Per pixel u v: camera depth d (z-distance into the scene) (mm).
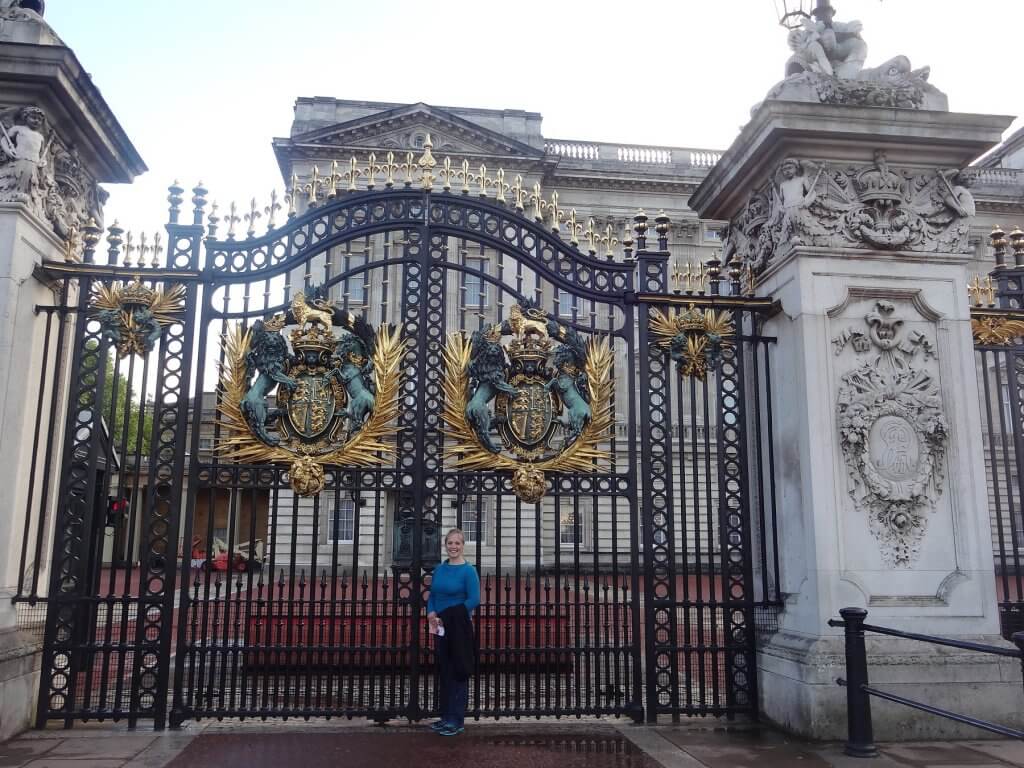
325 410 7270
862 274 7531
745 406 7910
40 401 6934
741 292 8445
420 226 7742
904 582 7109
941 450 7398
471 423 7371
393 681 7016
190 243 7559
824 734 6590
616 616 7316
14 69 6832
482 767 5871
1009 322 8070
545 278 7848
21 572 6848
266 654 6938
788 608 7387
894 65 7961
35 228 7125
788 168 7625
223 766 5805
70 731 6758
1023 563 18328
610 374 7715
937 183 7777
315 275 13133
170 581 6977
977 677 6875
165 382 7320
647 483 7539
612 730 6988
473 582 6875
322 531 17000
